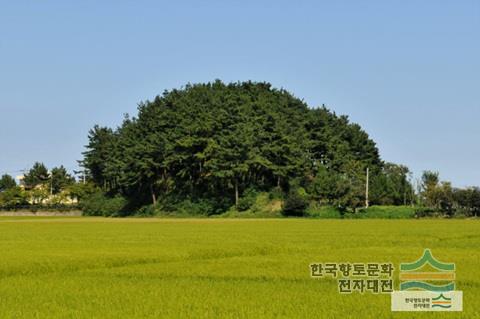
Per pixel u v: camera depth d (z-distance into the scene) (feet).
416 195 537.24
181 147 490.08
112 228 295.28
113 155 543.39
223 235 228.22
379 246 176.24
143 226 316.19
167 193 513.86
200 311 78.48
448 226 303.27
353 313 77.00
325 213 458.09
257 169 488.02
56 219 459.32
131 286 97.96
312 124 548.31
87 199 589.32
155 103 543.80
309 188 483.92
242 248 163.94
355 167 515.50
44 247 172.65
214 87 564.71
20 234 245.65
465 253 151.23
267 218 448.65
